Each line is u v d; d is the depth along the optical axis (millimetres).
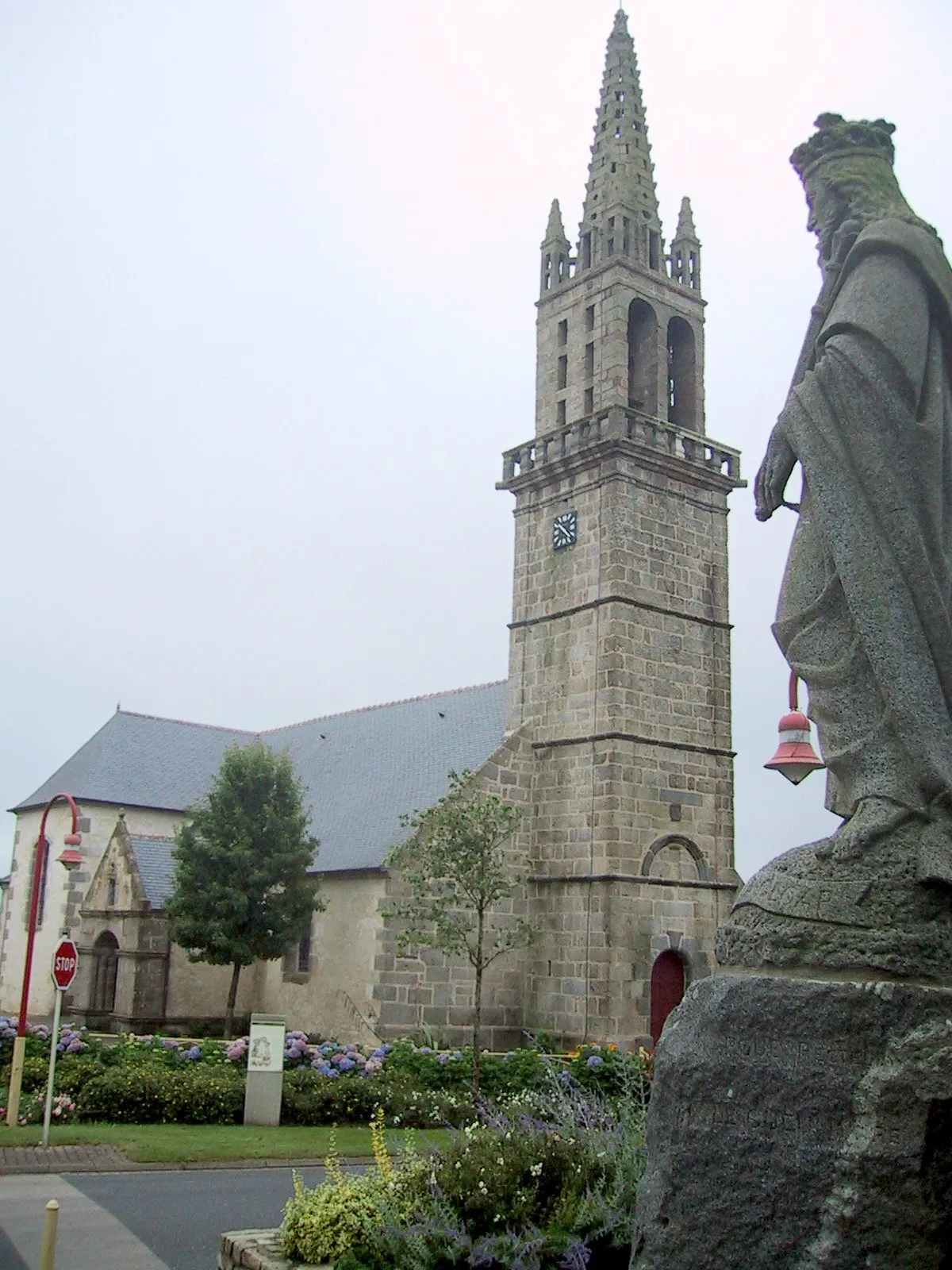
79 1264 12258
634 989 33312
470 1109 22625
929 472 6668
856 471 6734
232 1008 37438
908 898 6016
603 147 41750
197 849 37938
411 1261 9312
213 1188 16609
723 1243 5871
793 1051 5875
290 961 40312
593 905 33906
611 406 36969
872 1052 5656
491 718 41812
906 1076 5473
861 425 6730
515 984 35469
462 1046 33906
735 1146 5945
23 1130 20547
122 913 42562
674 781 35656
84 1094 22609
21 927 52719
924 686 6348
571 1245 9047
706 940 35188
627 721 34969
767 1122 5859
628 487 36719
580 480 37719
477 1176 10109
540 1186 10078
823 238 7527
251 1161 18812
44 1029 28578
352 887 37531
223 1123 22828
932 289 6930
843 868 6262
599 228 40781
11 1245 12992
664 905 34531
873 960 5922
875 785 6379
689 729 36344
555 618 37531
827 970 6043
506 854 35250
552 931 34969
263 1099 22719
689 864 35531
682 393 41062
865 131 7457
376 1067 25438
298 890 37719
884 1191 5375
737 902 6707
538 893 35656
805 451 6930
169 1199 15742
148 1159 18500
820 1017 5824
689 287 41281
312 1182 17188
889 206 7238
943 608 6473
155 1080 23016
